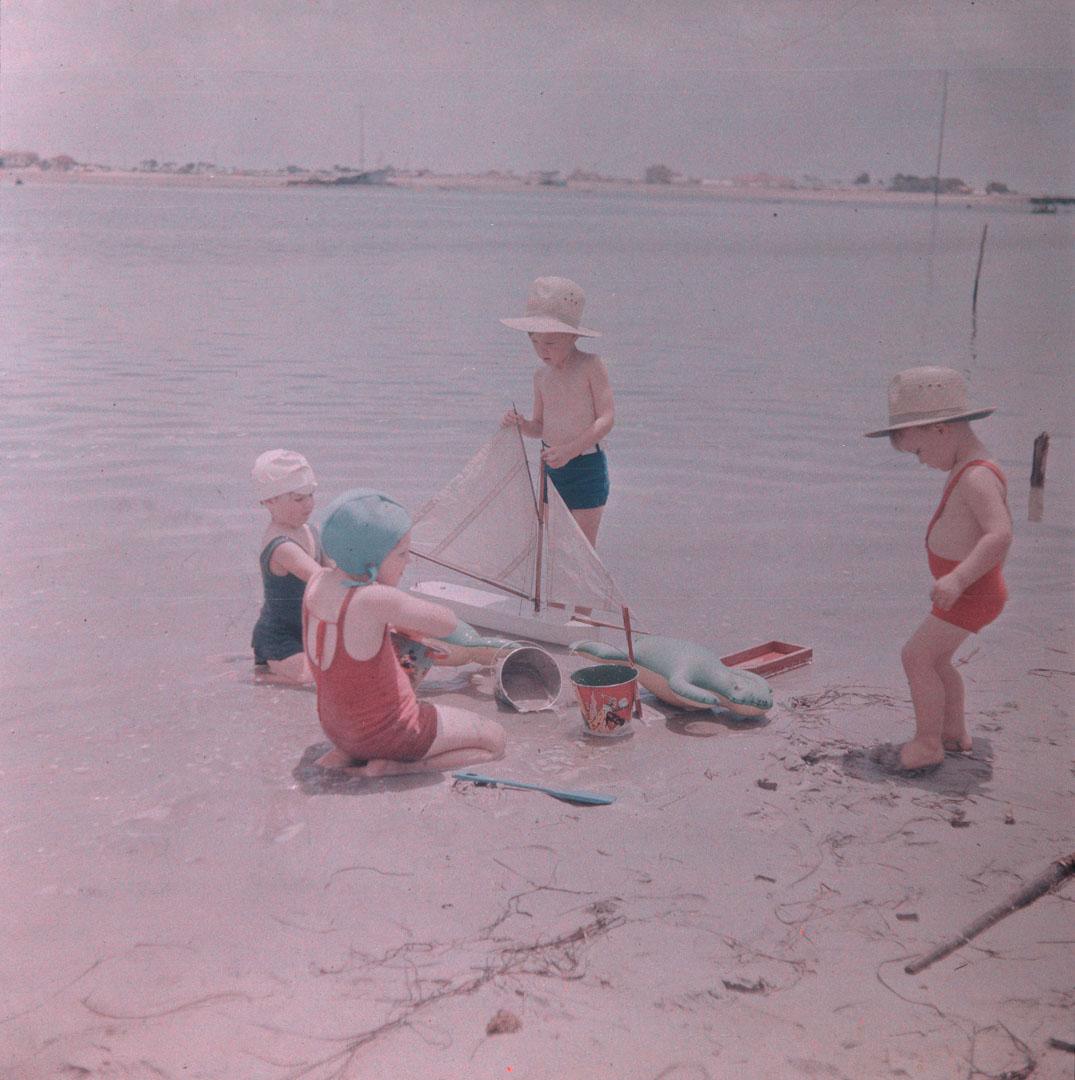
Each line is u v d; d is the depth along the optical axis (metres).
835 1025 2.14
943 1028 2.13
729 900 2.61
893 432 3.38
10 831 2.92
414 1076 2.00
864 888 2.66
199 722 3.65
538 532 4.48
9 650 4.19
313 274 17.52
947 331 12.08
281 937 2.45
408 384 9.65
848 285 16.33
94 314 13.21
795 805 3.11
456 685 4.15
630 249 21.72
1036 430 7.78
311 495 4.09
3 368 9.81
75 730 3.56
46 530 5.55
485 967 2.33
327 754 3.40
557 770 3.38
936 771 3.34
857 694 3.95
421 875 2.72
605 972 2.32
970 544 3.28
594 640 4.40
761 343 12.05
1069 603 4.73
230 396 8.91
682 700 3.76
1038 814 3.05
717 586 5.05
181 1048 2.08
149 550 5.32
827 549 5.60
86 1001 2.22
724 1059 2.04
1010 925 2.50
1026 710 3.77
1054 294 12.57
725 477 6.93
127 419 7.98
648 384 9.88
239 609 4.68
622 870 2.75
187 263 18.16
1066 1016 2.17
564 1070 2.01
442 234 24.45
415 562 5.14
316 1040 2.10
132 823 2.98
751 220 28.53
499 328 13.21
